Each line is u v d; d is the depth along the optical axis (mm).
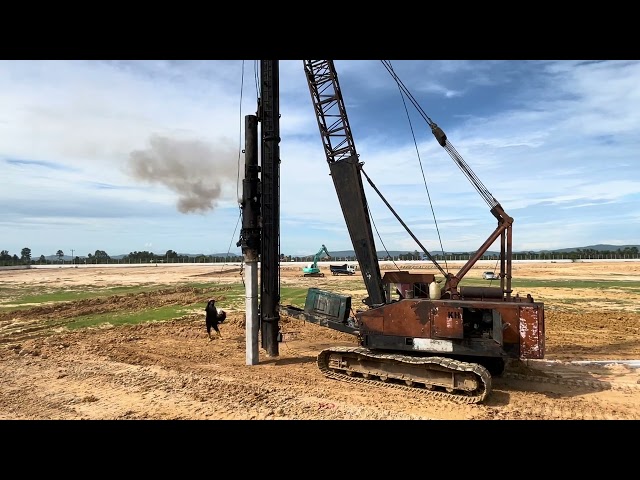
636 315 18000
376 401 7594
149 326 15539
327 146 11039
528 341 7910
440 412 7082
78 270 68688
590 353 11766
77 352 11414
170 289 31359
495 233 9320
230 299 24438
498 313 8031
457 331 8125
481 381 7578
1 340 13414
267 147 11141
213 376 9133
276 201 11188
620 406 7379
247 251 10367
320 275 50812
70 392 8062
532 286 31859
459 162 9766
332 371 9297
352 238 10641
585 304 21703
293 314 10797
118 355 11047
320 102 11016
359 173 10586
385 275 10633
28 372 9445
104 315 18469
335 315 10195
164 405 7312
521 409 7242
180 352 11508
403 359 8180
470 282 35625
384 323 8781
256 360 10297
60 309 20750
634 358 11133
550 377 9070
